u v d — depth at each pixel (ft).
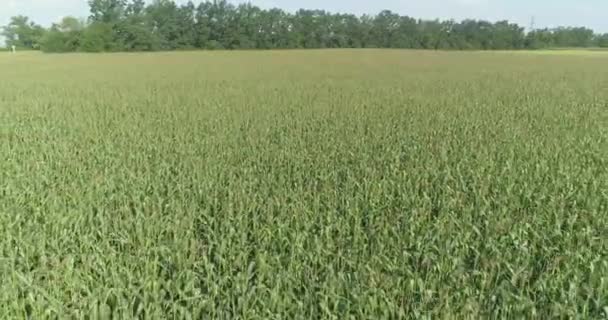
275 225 14.74
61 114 40.11
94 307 9.75
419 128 32.78
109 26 226.79
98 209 16.03
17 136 30.42
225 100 50.98
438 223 14.66
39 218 15.57
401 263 12.44
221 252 12.86
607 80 77.66
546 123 34.30
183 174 20.43
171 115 39.99
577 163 22.17
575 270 11.69
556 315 10.01
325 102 49.03
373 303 10.07
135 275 11.69
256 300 10.42
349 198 17.13
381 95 56.03
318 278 11.64
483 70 107.76
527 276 11.61
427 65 129.70
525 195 17.44
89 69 114.32
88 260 11.95
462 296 10.68
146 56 179.63
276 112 41.42
